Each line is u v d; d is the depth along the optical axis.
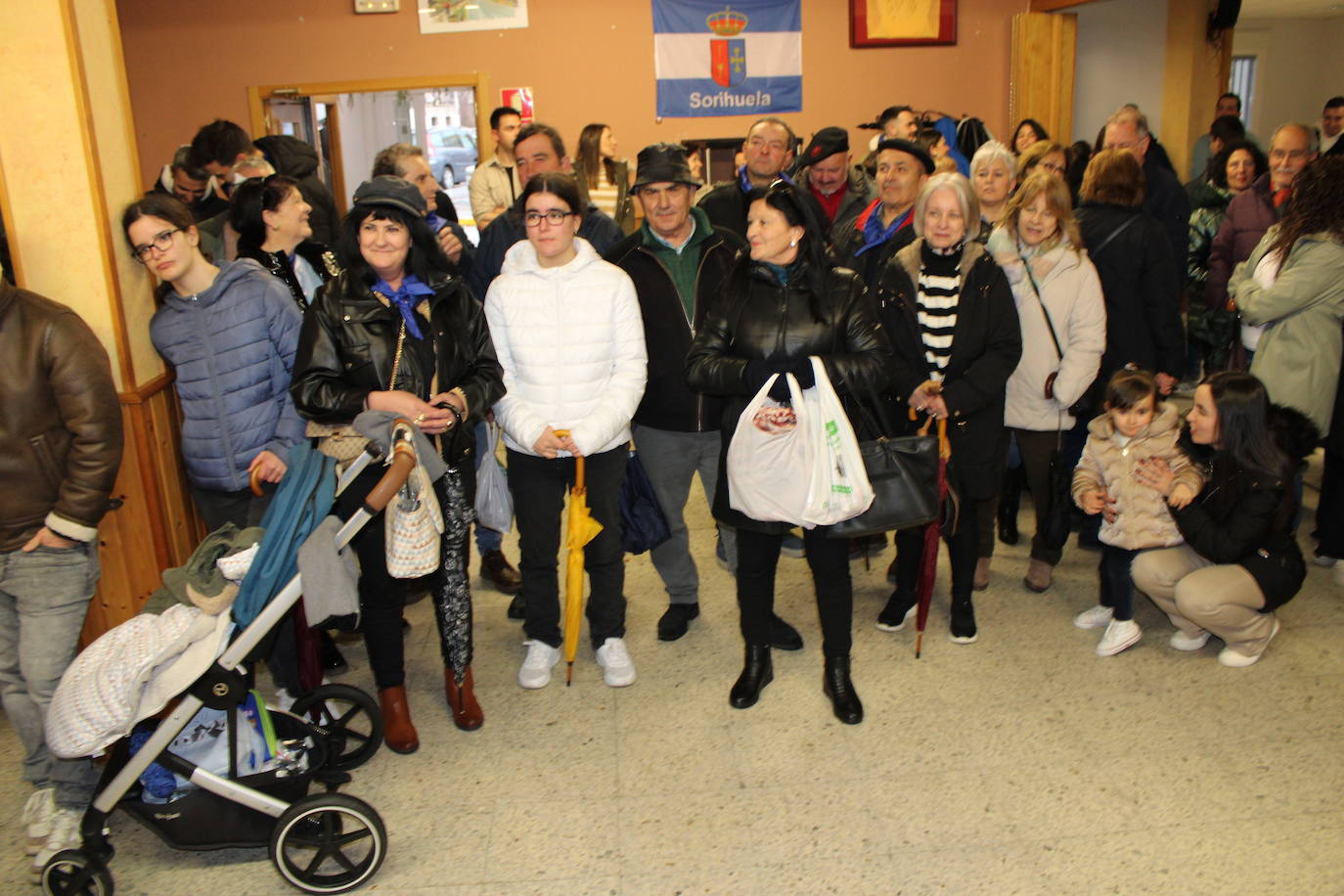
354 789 2.60
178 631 2.18
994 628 3.34
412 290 2.60
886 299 3.10
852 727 2.80
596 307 2.80
